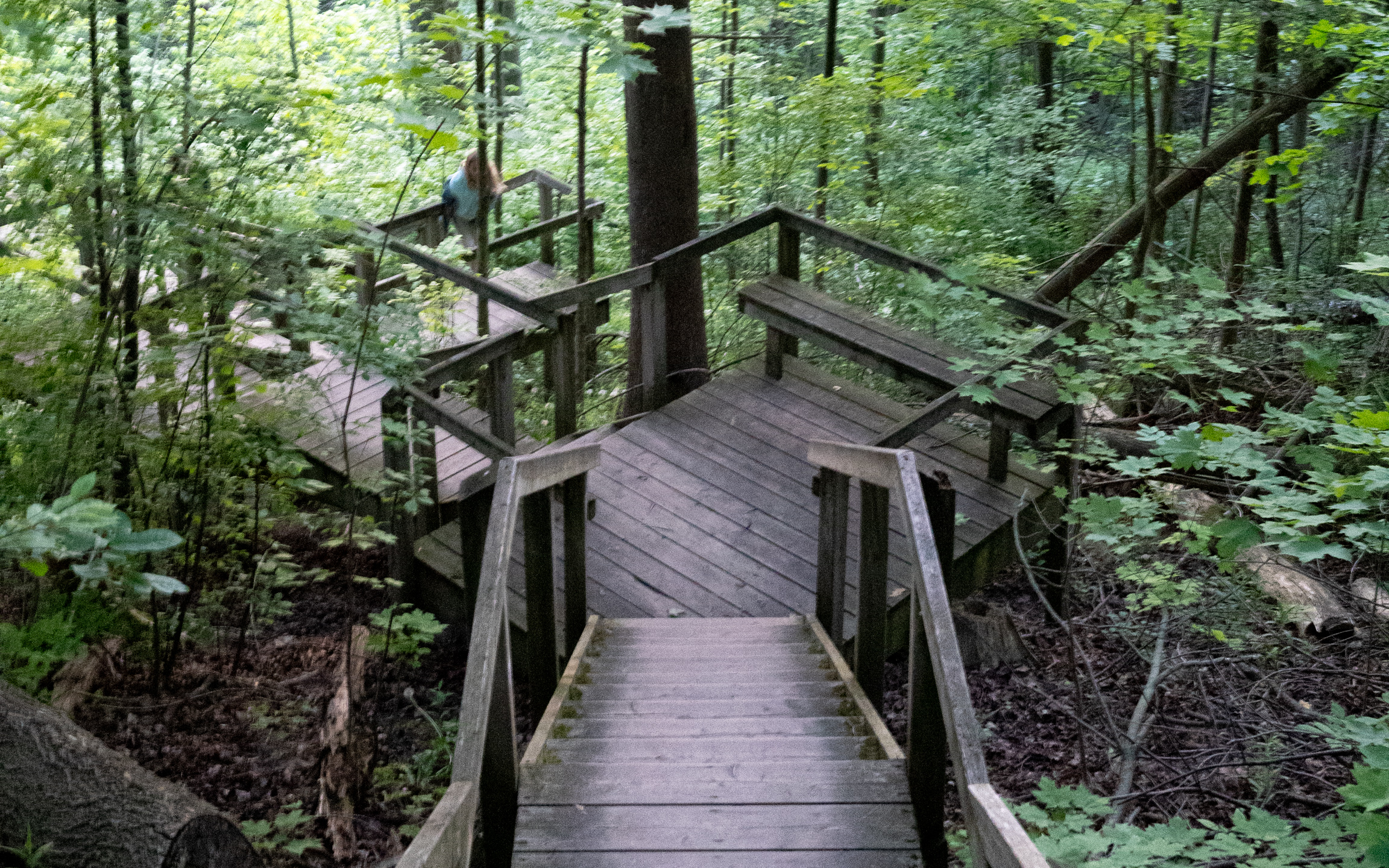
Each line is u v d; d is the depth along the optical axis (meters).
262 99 4.50
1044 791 3.08
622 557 6.12
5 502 3.95
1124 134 13.34
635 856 2.87
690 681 4.42
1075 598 6.32
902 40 11.62
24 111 4.29
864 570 4.17
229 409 4.88
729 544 6.25
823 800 3.10
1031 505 6.41
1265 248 10.96
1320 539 3.38
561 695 4.07
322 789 4.08
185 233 4.48
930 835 3.12
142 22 4.58
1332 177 11.10
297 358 5.04
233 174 4.69
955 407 6.20
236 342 4.99
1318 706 5.11
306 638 5.57
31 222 4.22
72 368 4.42
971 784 2.25
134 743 4.35
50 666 3.78
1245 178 8.69
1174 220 12.03
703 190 10.96
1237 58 10.38
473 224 9.77
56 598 4.20
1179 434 4.08
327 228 4.79
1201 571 5.75
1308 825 2.90
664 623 5.46
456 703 5.22
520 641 5.45
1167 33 8.02
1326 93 7.92
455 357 6.15
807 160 10.48
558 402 7.11
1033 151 12.18
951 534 4.18
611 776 3.24
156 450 4.74
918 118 12.59
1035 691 5.41
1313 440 6.42
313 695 4.93
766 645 5.00
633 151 8.12
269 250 4.63
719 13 13.17
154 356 4.46
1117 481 7.37
